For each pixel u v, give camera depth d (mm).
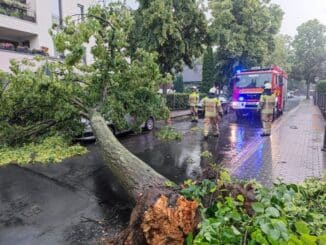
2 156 7176
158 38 14547
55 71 7773
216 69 25500
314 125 12781
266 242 1978
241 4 22781
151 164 6934
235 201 2736
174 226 2457
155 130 12273
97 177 5879
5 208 4484
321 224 2318
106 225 3945
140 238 2596
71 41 7039
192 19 15992
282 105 18078
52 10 17203
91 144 9102
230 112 19328
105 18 7953
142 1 15062
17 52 13242
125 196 4910
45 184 5508
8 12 14836
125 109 8188
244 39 22797
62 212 4344
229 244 2111
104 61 7840
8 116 7914
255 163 6758
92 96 7793
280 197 2678
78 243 3520
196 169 6504
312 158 7035
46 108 7828
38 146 8055
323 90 23422
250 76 15141
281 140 9445
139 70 8023
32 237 3666
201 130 12188
